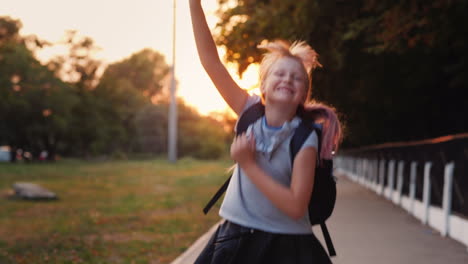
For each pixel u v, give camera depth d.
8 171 38.66
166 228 11.49
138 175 33.94
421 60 17.47
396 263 6.74
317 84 17.42
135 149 109.31
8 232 11.13
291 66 2.53
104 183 26.69
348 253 7.41
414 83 18.47
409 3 11.82
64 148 86.38
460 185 8.51
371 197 16.70
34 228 11.70
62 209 15.48
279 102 2.53
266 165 2.54
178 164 52.25
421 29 12.45
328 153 2.57
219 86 2.73
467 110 19.73
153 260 7.99
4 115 63.97
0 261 8.03
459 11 12.20
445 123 20.95
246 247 2.62
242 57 14.94
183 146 96.56
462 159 8.40
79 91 75.75
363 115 23.31
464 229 8.16
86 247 9.14
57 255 8.47
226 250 2.62
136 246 9.21
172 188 23.58
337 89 18.09
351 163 30.36
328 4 13.26
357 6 13.38
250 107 2.66
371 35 13.08
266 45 2.58
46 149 72.56
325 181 2.61
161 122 105.19
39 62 66.31
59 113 66.88
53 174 35.09
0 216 13.84
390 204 14.38
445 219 8.98
